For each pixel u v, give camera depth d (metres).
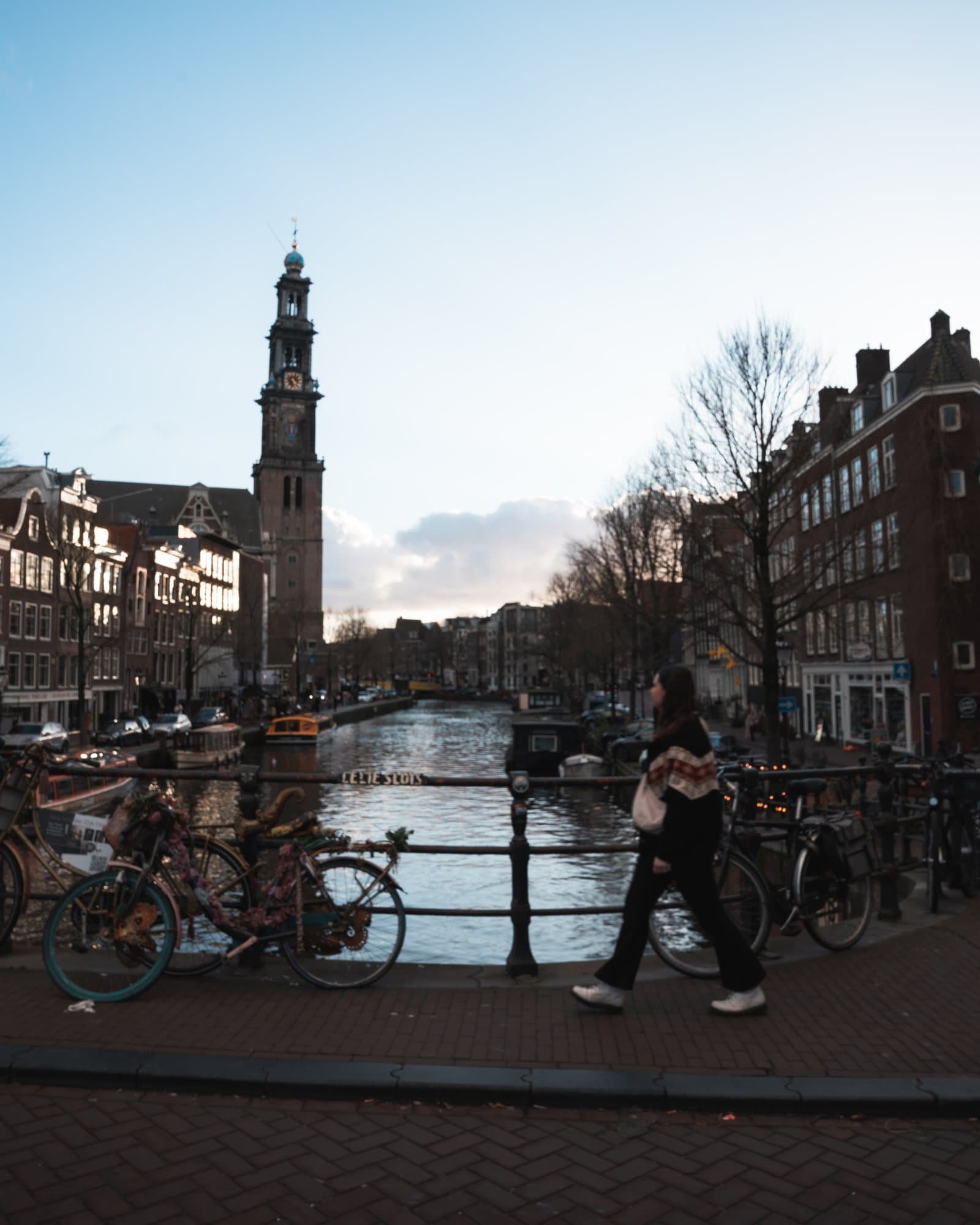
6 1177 3.68
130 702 62.25
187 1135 4.06
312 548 136.88
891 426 36.47
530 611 180.38
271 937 5.94
